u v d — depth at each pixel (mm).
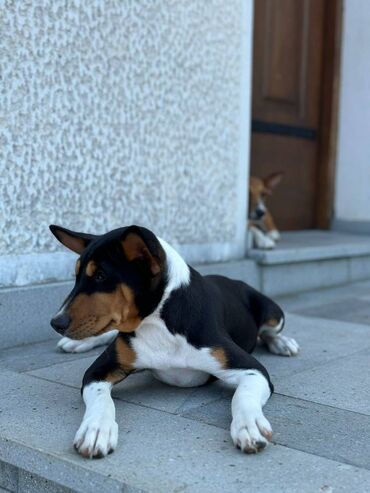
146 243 846
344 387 1068
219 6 1718
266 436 817
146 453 805
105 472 755
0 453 860
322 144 2697
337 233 2615
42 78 1319
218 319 1013
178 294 939
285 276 1934
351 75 2619
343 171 2672
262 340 1327
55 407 968
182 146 1657
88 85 1411
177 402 991
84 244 976
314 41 2609
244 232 1867
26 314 1318
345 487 724
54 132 1355
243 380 931
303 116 2617
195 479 739
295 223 2654
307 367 1183
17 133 1289
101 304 861
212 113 1734
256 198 2184
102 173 1466
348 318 1610
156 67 1562
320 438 858
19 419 918
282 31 2463
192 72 1662
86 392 926
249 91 1854
